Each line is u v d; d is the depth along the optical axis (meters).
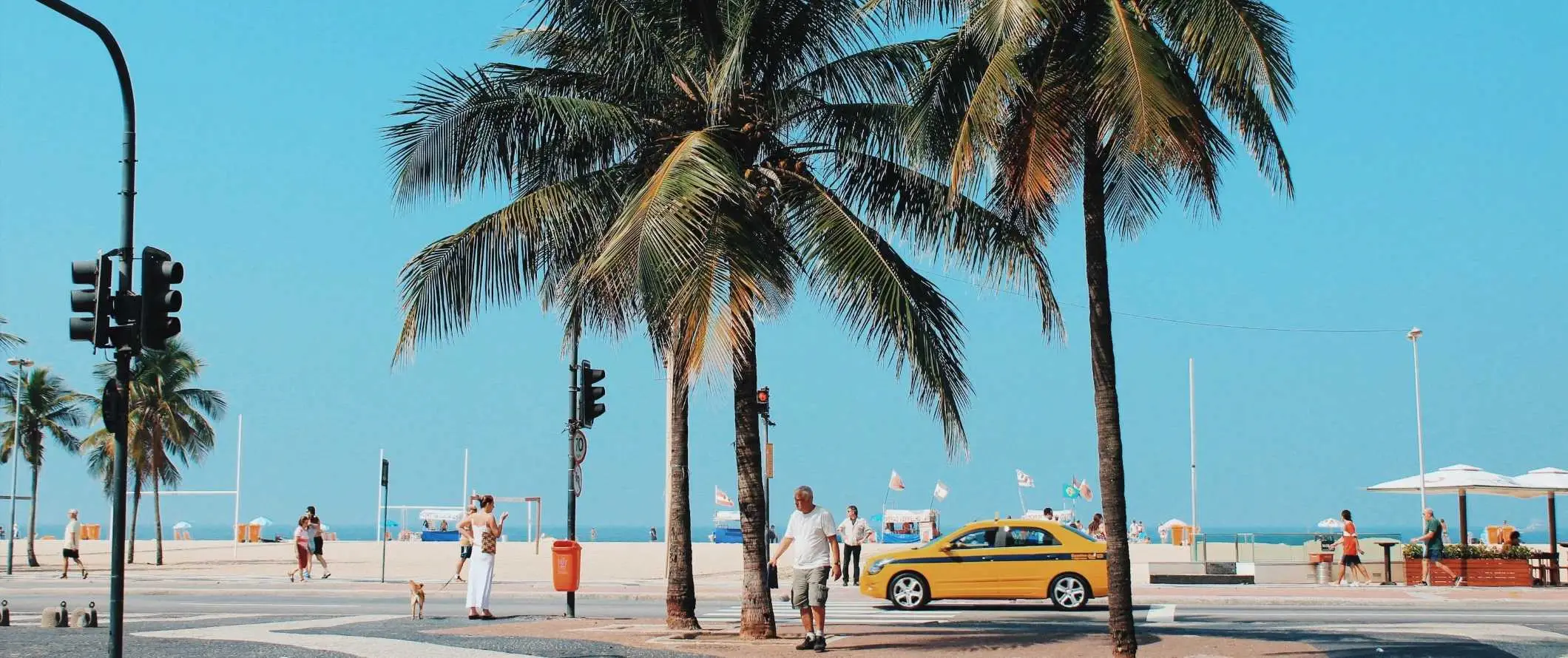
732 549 54.56
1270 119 14.30
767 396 26.02
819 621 14.91
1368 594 26.58
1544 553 30.38
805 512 15.09
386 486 33.78
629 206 14.75
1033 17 12.54
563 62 17.30
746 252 14.31
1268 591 27.58
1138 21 13.38
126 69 12.72
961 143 12.87
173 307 12.41
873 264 14.80
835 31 16.47
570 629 17.61
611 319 19.28
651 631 17.25
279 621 19.41
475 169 16.66
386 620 19.50
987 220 16.33
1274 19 13.54
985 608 23.36
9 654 14.56
